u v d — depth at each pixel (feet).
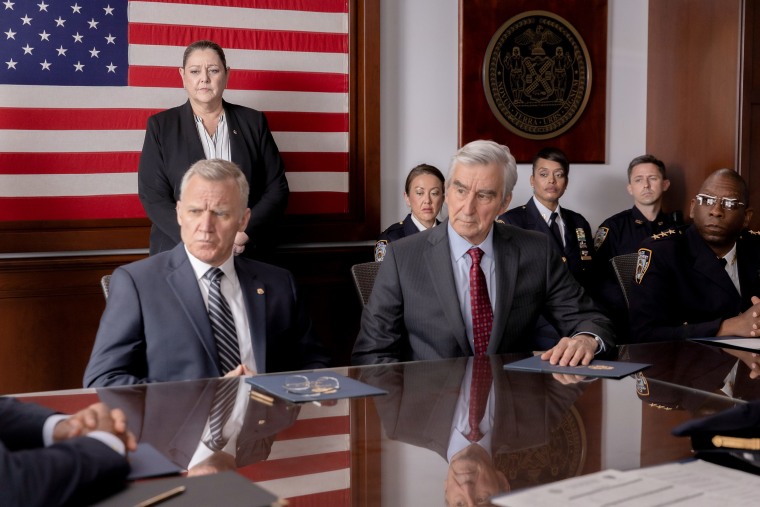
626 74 17.25
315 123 14.61
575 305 8.33
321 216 14.73
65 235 13.20
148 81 13.57
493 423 4.99
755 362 6.92
